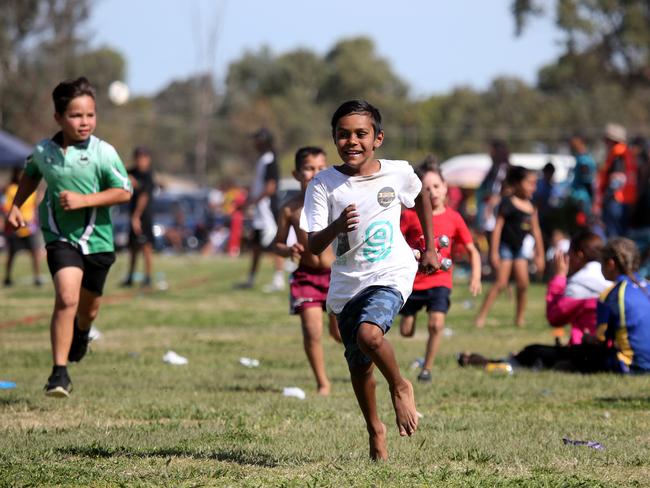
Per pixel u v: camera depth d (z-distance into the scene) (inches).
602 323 1368.1
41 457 821.9
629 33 6609.3
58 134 1077.8
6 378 1302.9
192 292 2691.9
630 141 2987.2
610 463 821.2
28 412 1051.9
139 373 1369.3
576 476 756.0
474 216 3956.7
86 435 920.3
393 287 778.8
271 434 940.0
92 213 1063.6
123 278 3189.0
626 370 1358.3
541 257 1952.5
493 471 785.6
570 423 1007.6
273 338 1793.8
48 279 3166.8
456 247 1375.5
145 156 2709.2
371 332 742.5
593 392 1211.2
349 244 788.0
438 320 1291.8
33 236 2874.0
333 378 1349.7
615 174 2709.2
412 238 1214.9
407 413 757.9
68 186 1061.1
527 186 1935.3
